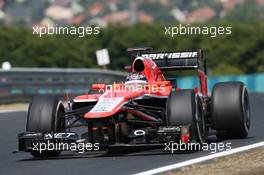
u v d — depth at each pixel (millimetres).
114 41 161250
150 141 29047
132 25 172250
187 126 28016
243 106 32719
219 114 32562
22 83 72812
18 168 27516
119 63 161750
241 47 183875
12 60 133125
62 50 141000
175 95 28906
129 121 29594
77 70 81188
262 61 185500
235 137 34000
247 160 26953
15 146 35656
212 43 180500
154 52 35375
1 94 69250
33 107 29531
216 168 25344
